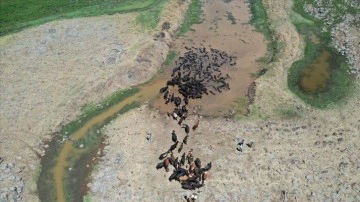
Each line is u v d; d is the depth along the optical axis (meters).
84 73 55.97
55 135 50.03
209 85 55.88
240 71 58.22
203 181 44.72
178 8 67.12
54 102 52.78
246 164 46.47
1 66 56.84
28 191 44.62
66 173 46.50
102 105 53.50
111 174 45.94
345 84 56.59
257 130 50.28
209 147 48.28
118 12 66.19
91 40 60.66
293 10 68.31
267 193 43.81
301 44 62.47
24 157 47.50
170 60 59.56
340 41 62.88
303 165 46.34
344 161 46.81
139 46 59.59
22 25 63.34
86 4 67.81
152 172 45.94
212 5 69.44
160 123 51.31
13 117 51.16
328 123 51.25
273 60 59.94
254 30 65.19
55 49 59.22
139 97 54.66
